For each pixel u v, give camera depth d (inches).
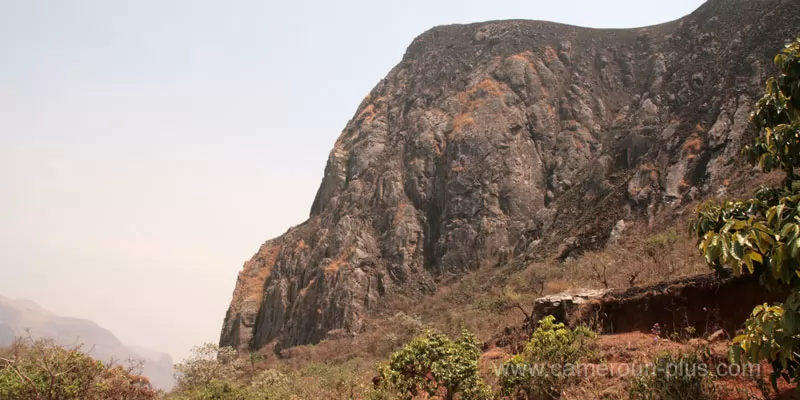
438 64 2610.7
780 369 211.6
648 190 1414.9
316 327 1731.1
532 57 2313.0
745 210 257.4
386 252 1884.8
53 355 425.1
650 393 260.2
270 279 2197.3
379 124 2426.2
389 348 1135.0
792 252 175.8
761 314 198.7
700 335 357.7
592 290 486.0
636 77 2194.9
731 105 1466.5
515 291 1197.7
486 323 879.1
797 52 242.5
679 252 612.1
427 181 2031.3
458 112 2191.2
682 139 1533.0
